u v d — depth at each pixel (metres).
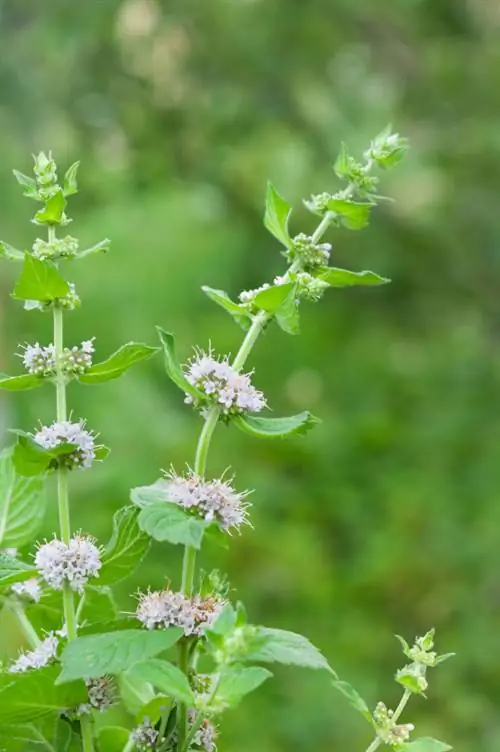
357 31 8.67
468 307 9.13
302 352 9.77
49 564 1.71
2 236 7.97
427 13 8.76
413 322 9.86
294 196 8.93
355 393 9.56
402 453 8.80
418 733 6.43
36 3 8.00
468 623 7.30
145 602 1.71
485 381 9.14
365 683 6.74
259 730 6.25
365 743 6.25
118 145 9.18
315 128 8.77
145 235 8.91
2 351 7.89
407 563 7.73
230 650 1.52
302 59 8.58
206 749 1.77
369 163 1.99
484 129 8.41
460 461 8.64
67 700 1.74
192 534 1.60
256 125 8.77
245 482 8.00
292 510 8.18
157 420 7.77
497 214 8.53
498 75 8.46
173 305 8.76
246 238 9.37
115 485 6.82
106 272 8.61
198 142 8.98
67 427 1.76
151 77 8.72
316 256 1.93
